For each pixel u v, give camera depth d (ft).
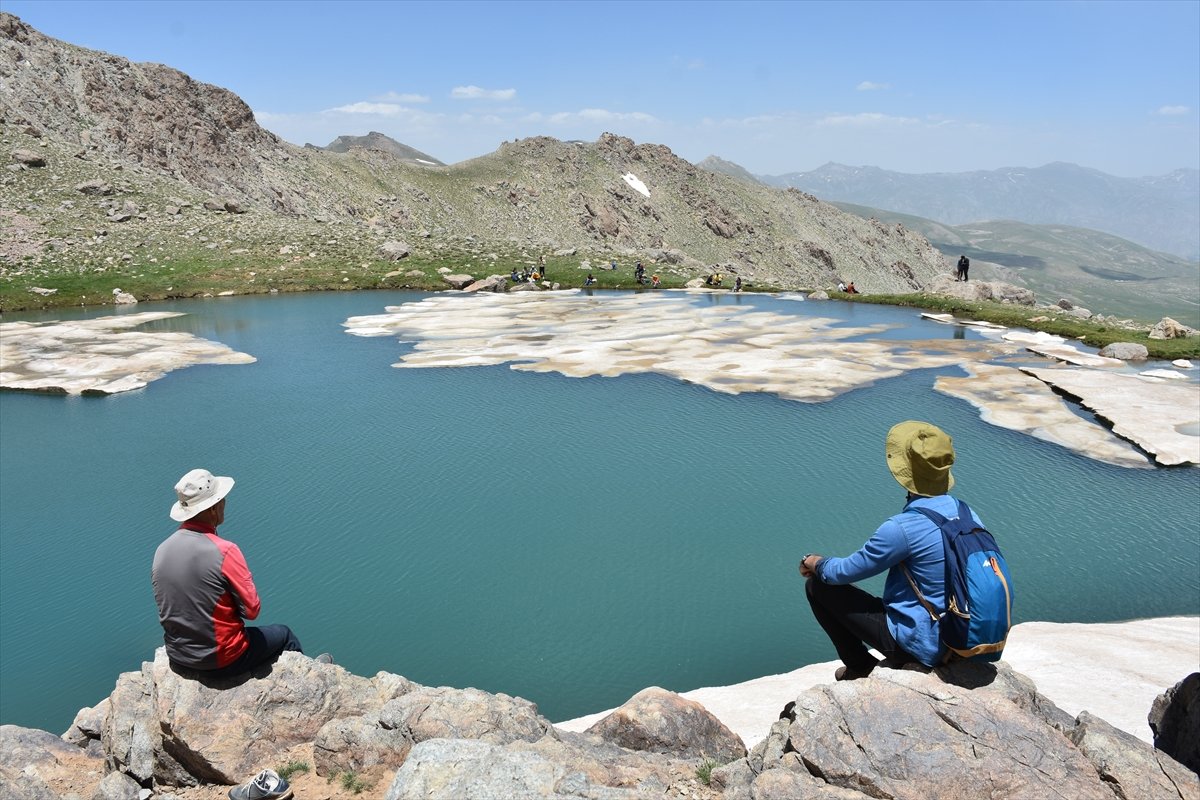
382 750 21.31
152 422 93.25
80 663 47.32
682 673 45.44
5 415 97.25
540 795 15.65
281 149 522.06
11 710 42.78
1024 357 121.29
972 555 16.55
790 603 52.39
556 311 172.76
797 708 17.65
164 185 309.22
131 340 142.10
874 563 17.04
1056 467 74.90
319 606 52.60
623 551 59.52
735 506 67.00
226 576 22.20
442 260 248.11
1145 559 57.26
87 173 286.87
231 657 23.02
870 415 90.99
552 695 43.57
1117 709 35.47
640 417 91.56
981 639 16.49
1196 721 18.40
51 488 73.72
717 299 194.29
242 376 114.93
